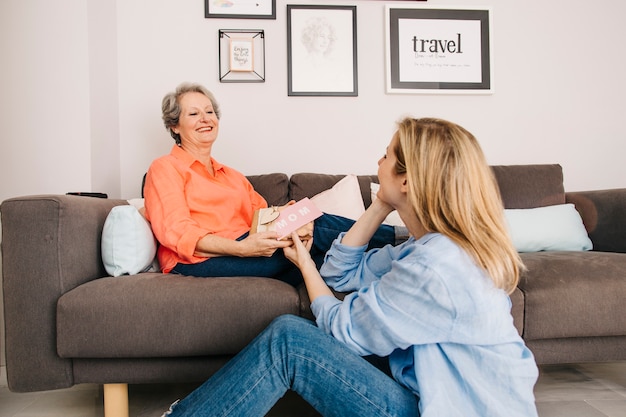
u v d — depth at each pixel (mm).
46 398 1457
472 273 719
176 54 2193
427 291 720
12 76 1868
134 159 2189
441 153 786
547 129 2379
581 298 1223
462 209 755
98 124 1984
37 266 1126
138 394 1497
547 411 1327
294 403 1414
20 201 1130
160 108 2193
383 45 2303
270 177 1947
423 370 729
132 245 1284
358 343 805
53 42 1890
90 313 1090
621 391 1481
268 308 1133
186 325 1109
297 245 1113
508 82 2359
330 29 2262
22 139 1875
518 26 2363
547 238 1739
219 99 2215
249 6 2215
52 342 1131
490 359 709
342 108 2275
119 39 2172
